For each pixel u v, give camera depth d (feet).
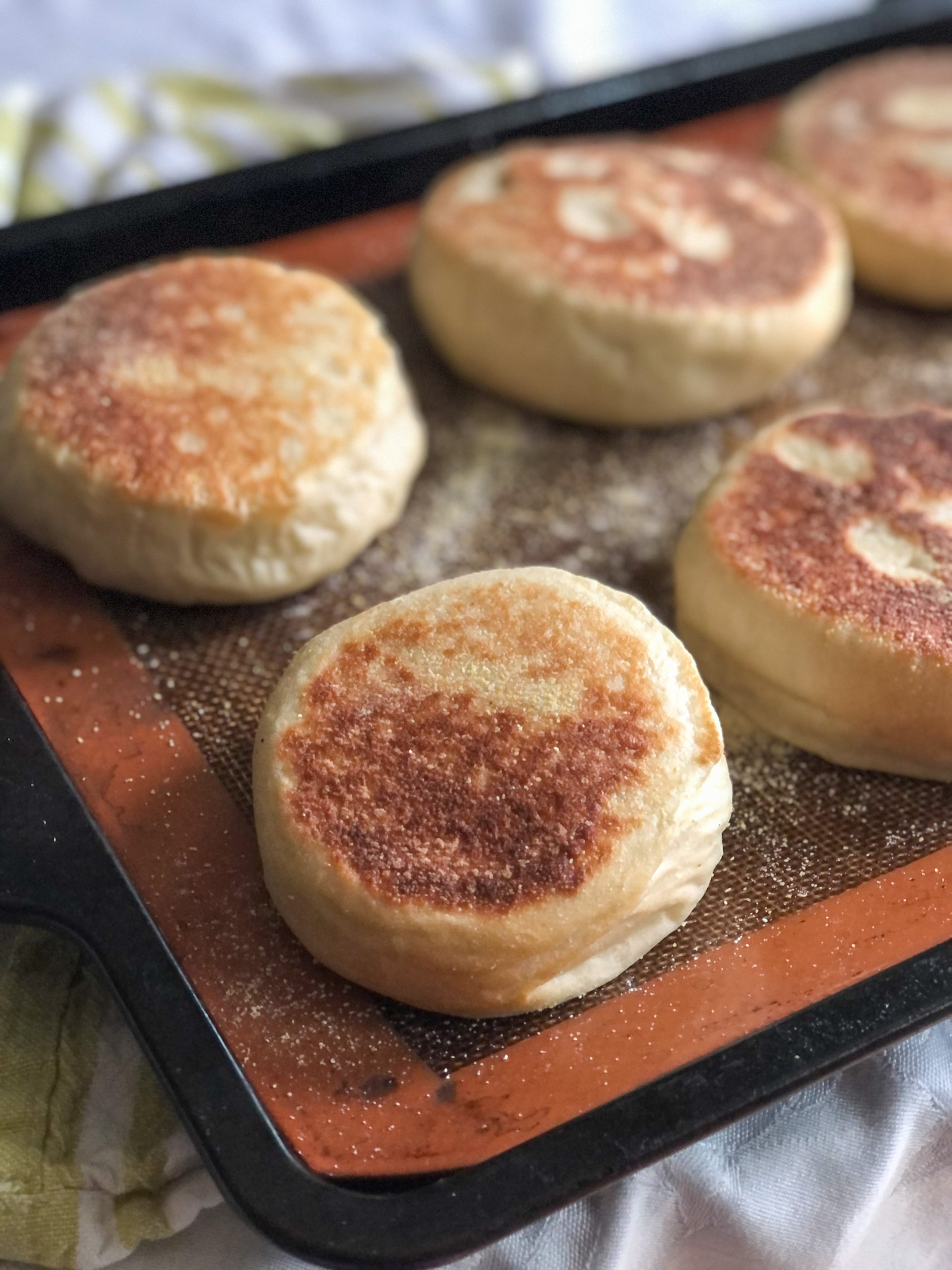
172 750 0.78
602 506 0.98
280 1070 0.64
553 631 0.73
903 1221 0.72
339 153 1.16
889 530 0.83
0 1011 0.70
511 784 0.67
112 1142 0.66
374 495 0.88
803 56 1.34
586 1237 0.66
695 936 0.70
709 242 1.05
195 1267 0.66
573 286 0.99
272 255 1.15
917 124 1.24
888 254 1.13
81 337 0.89
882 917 0.71
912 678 0.75
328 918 0.66
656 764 0.68
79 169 1.22
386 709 0.70
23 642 0.84
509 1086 0.64
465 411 1.05
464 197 1.08
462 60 1.37
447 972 0.64
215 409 0.86
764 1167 0.69
